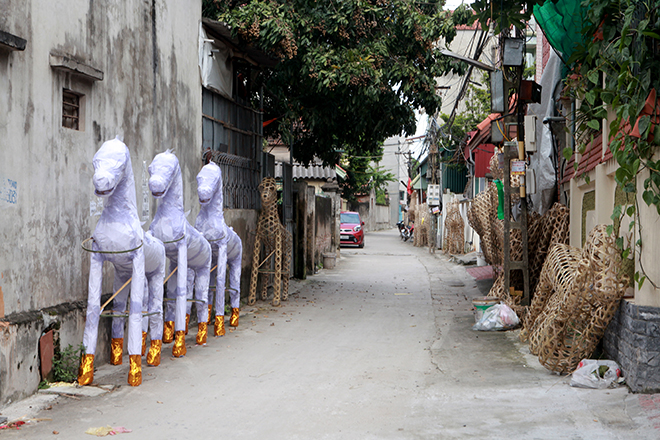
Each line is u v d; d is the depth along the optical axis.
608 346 5.97
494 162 10.55
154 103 7.69
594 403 4.97
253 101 12.03
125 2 6.92
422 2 11.27
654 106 4.95
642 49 4.86
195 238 7.15
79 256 6.02
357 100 11.25
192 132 8.92
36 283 5.30
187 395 5.34
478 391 5.48
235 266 8.84
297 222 15.02
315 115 12.41
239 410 4.93
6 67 4.89
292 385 5.70
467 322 9.31
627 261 5.73
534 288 9.26
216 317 8.15
